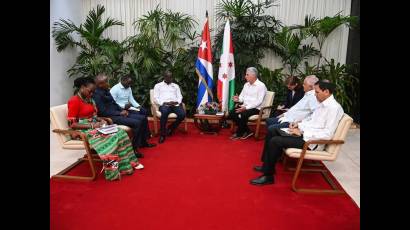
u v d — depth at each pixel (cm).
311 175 320
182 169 329
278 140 284
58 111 305
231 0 532
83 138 291
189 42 580
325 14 550
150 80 553
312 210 245
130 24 583
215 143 426
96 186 285
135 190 277
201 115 447
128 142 319
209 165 341
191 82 558
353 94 521
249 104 447
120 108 397
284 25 559
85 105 319
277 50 549
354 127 518
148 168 331
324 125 279
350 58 551
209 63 510
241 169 330
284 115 376
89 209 243
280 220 230
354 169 339
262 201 259
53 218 229
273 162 289
